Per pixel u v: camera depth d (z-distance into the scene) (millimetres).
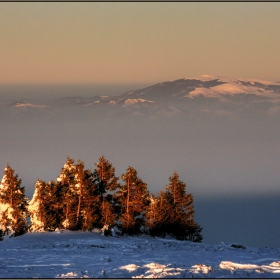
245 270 100125
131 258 124438
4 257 126500
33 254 133625
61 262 116375
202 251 142625
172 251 142250
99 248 151375
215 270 98938
